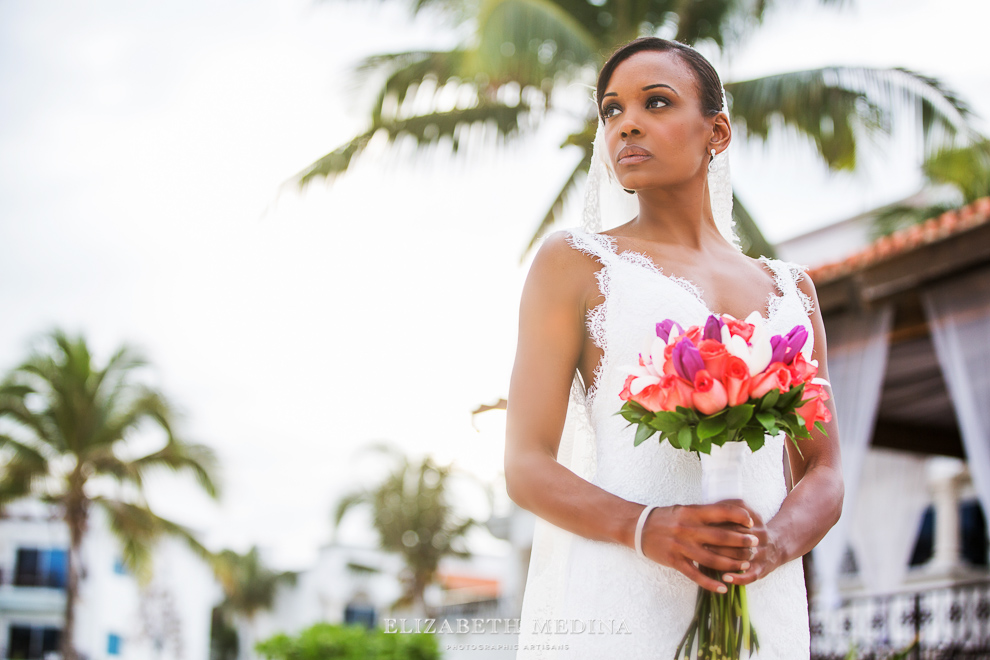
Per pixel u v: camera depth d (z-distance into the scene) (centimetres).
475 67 849
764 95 833
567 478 159
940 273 649
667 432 150
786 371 148
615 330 170
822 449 182
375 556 4734
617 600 158
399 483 3161
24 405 2231
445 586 3412
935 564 1242
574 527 156
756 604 164
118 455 2253
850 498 699
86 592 3512
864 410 696
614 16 964
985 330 633
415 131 927
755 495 168
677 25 934
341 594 4647
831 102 824
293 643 1248
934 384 845
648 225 188
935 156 881
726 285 181
